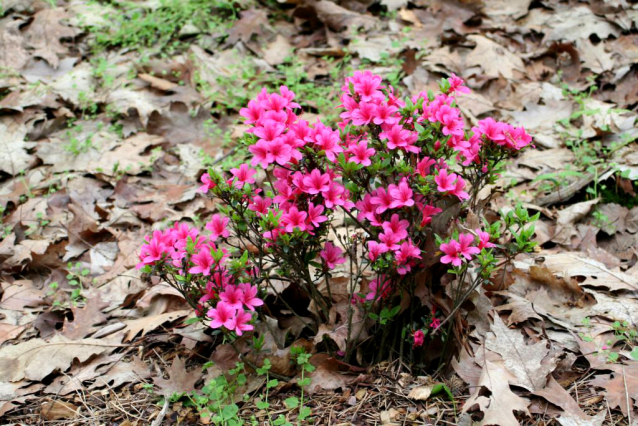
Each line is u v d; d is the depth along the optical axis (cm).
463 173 271
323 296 294
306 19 577
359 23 557
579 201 389
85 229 376
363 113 243
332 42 548
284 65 537
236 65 523
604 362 256
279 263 260
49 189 420
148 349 292
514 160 423
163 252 237
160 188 420
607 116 439
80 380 272
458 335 255
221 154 445
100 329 304
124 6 603
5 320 317
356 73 259
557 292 304
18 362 277
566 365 255
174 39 564
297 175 238
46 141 462
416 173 243
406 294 262
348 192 256
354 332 270
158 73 522
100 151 450
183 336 290
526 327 278
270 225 230
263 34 558
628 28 521
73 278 351
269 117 244
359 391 257
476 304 269
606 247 362
